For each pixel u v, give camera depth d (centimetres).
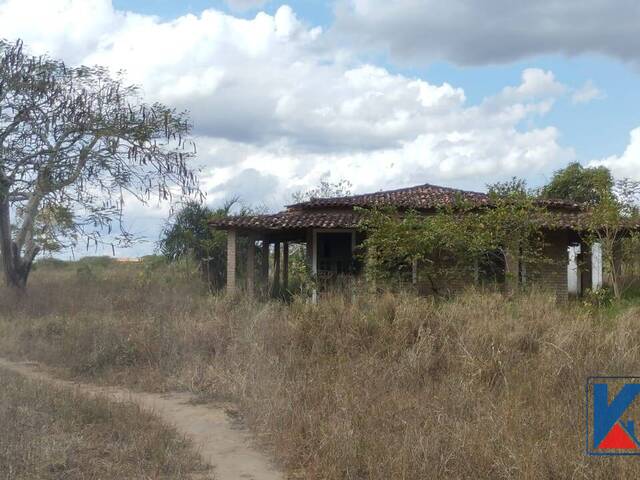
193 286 2023
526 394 724
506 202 1631
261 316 1083
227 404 843
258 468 609
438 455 558
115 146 1781
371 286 1488
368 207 2028
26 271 1975
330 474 565
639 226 1641
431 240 1569
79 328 1224
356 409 683
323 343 985
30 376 993
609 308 1352
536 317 1012
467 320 994
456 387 746
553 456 530
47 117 1758
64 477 554
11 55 1720
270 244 2525
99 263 3281
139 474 566
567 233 1917
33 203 1820
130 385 953
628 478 502
